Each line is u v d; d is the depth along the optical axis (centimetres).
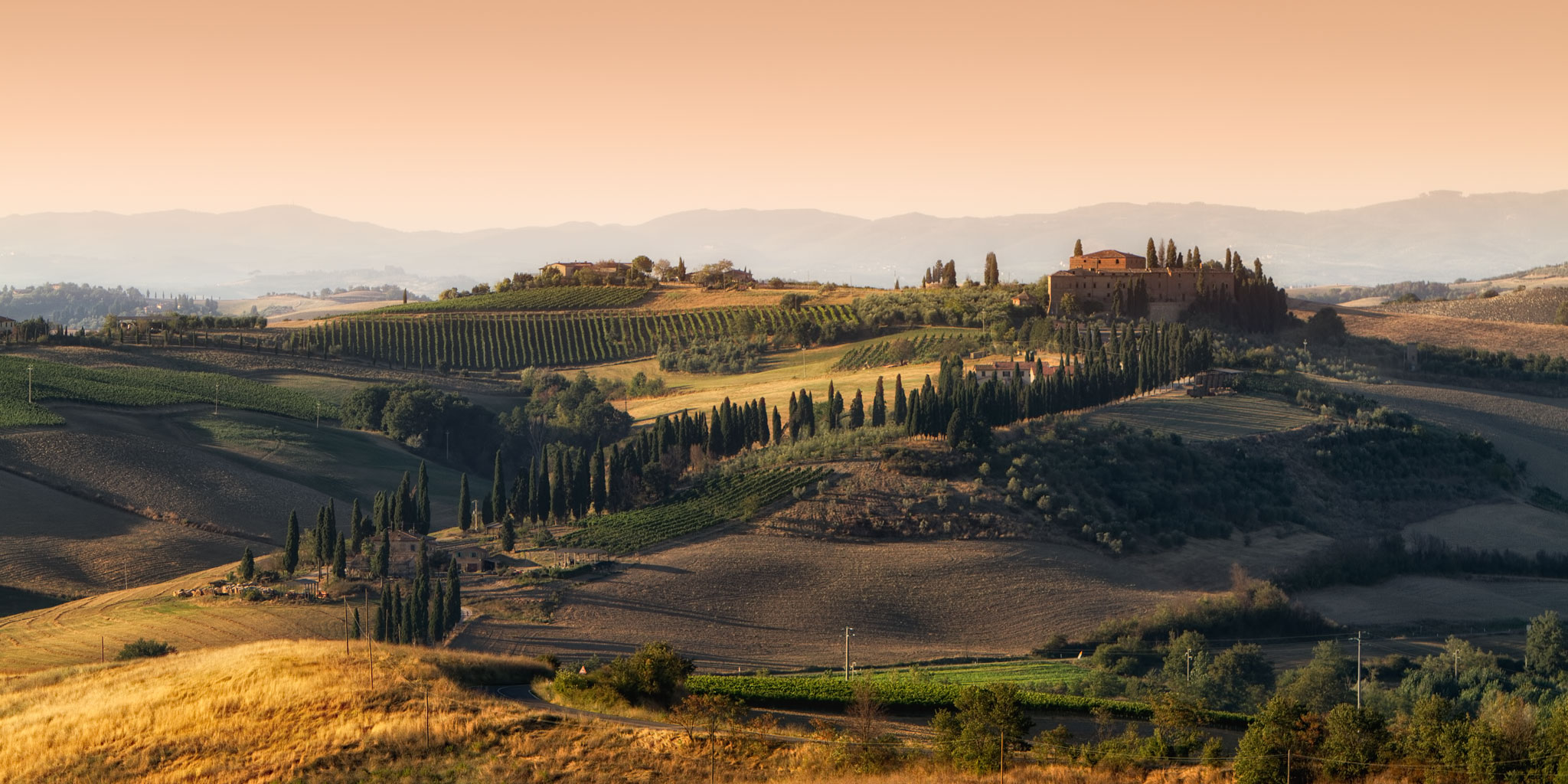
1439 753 10719
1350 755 10738
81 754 11181
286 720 11588
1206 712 12862
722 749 11169
